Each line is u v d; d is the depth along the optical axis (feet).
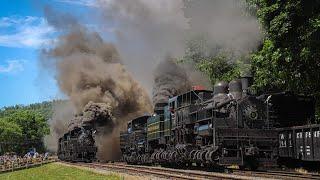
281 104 84.28
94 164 136.05
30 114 418.72
